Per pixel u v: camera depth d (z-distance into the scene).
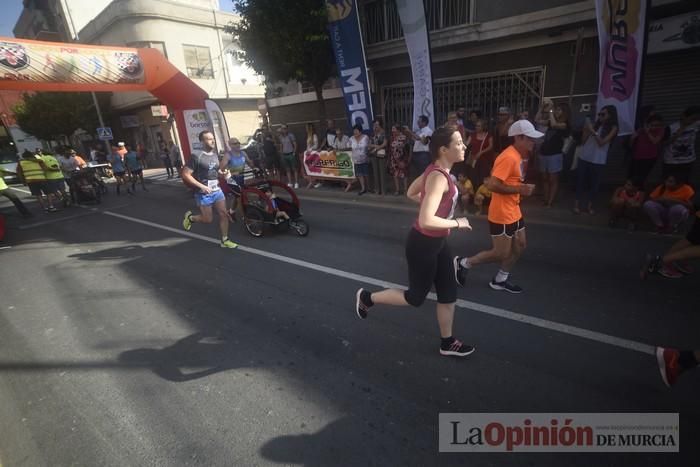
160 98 9.82
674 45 6.97
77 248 6.69
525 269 4.43
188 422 2.46
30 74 7.29
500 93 9.58
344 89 9.68
